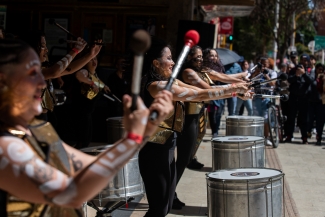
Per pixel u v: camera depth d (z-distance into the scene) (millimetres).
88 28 10594
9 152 1970
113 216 5555
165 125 4172
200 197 6520
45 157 2131
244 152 5754
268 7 28859
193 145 5773
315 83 11141
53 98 5320
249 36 40000
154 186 4129
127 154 1990
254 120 7941
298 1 27203
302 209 6176
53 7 10539
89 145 9234
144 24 10570
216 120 11000
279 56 28328
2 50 2082
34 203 2113
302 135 11367
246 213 4082
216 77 6891
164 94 2090
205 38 10250
